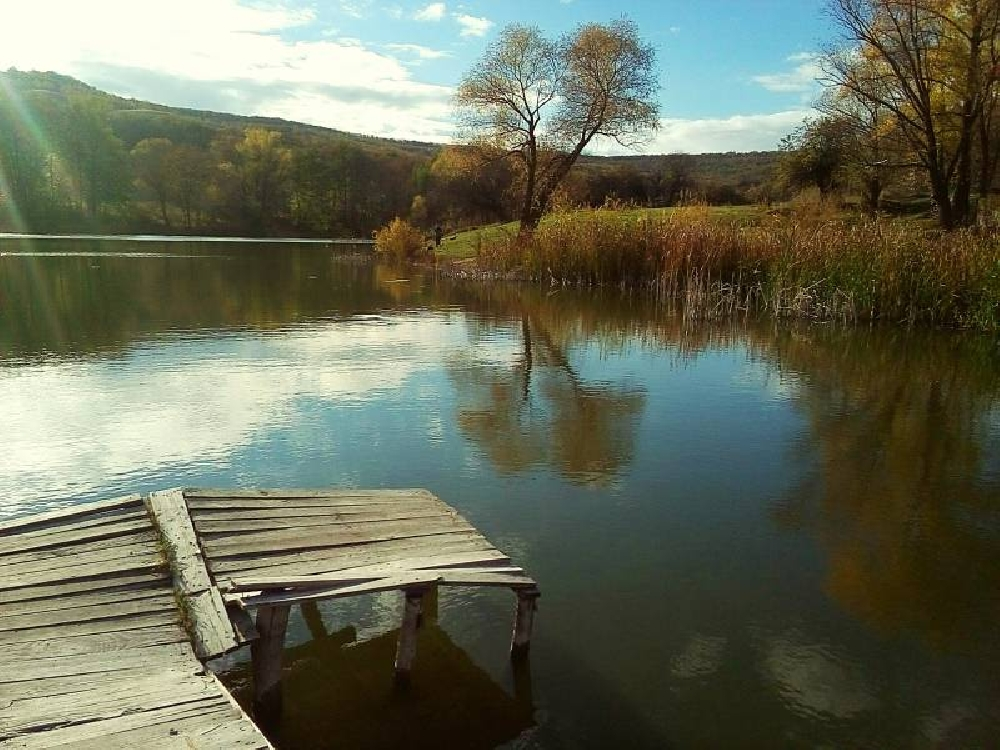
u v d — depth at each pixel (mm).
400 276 27031
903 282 15711
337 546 4480
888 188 33688
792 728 3703
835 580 5188
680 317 17094
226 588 3848
